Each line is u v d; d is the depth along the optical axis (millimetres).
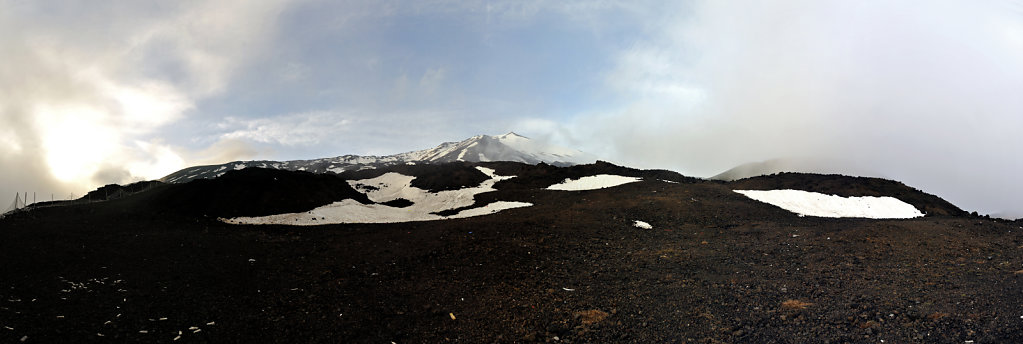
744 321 13703
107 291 14625
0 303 12594
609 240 24578
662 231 27141
